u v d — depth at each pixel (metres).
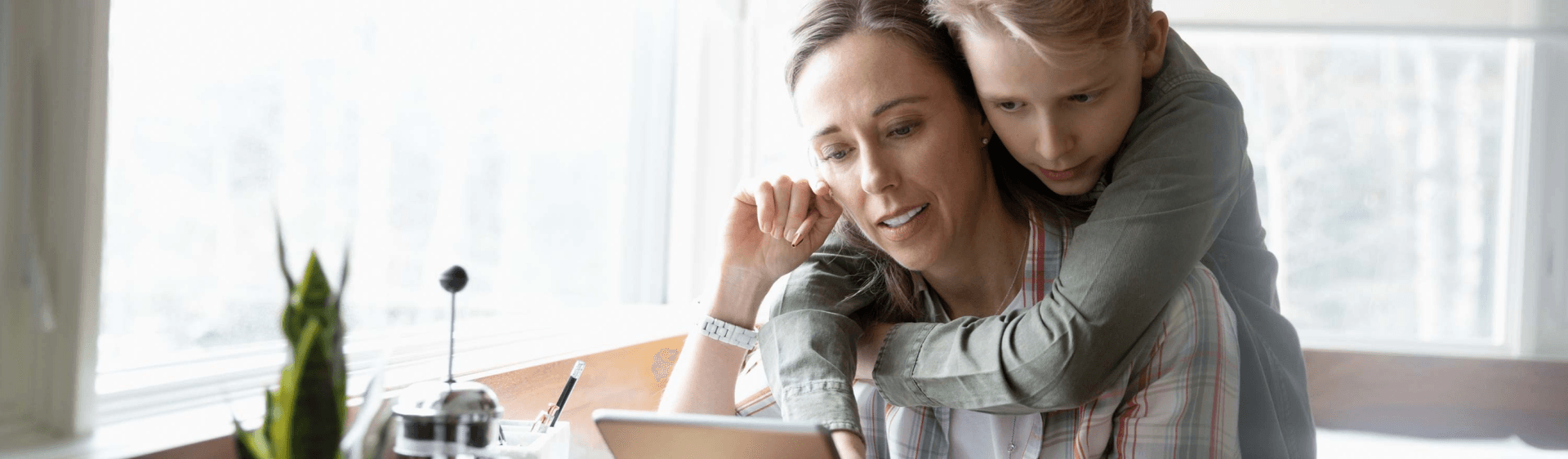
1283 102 2.16
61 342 0.82
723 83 2.16
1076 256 0.91
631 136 2.06
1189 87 0.98
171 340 1.06
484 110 1.64
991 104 0.92
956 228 0.97
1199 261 0.92
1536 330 1.98
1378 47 2.11
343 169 1.34
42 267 0.82
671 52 2.14
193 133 1.09
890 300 1.10
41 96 0.82
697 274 2.14
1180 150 0.92
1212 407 0.92
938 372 0.94
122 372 0.95
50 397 0.82
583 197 1.92
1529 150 2.00
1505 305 2.02
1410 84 2.10
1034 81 0.87
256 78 1.18
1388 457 1.79
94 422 0.83
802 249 1.06
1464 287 2.06
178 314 1.07
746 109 2.20
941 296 1.09
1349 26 2.07
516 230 1.74
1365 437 1.88
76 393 0.82
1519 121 2.01
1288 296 2.17
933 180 0.93
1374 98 2.12
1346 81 2.13
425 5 1.49
